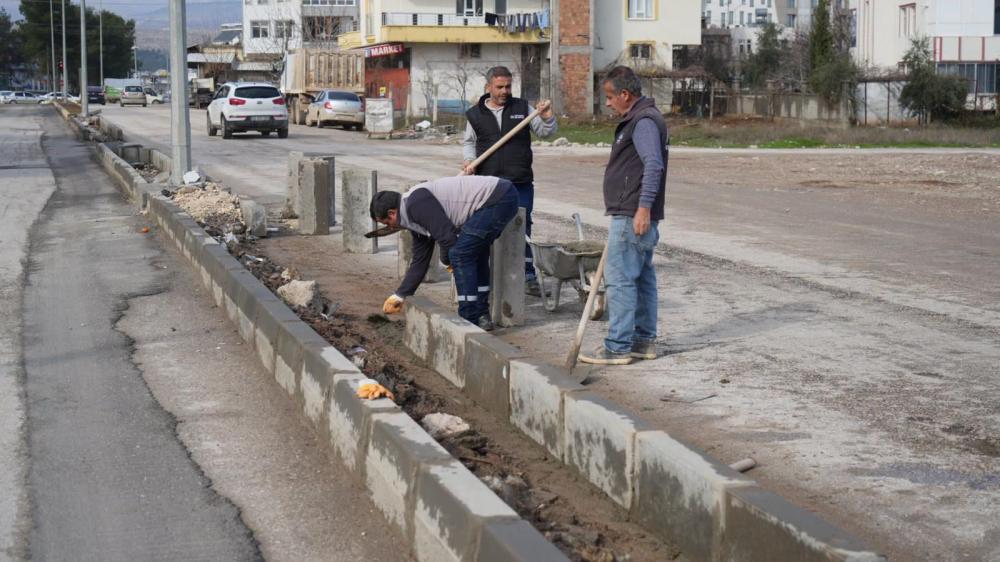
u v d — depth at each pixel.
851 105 50.25
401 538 4.74
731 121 50.81
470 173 9.17
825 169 26.14
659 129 7.08
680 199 18.97
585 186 21.42
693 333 8.41
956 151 33.84
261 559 4.62
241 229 14.09
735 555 4.04
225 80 96.44
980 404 6.43
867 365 7.37
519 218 8.55
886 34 57.84
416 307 7.84
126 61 138.75
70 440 6.19
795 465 5.42
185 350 8.23
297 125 52.53
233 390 7.16
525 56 62.25
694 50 64.69
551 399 5.65
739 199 18.97
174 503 5.25
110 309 9.74
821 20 54.81
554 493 5.16
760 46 68.75
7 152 32.34
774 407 6.40
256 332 7.94
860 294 9.99
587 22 59.56
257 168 25.67
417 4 63.16
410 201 7.60
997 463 5.43
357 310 9.51
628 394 6.71
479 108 9.60
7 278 11.37
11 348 8.38
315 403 6.22
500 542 3.79
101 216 16.47
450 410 6.55
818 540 3.58
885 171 25.52
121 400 6.96
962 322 8.74
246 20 103.00
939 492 5.05
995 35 50.84
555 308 9.18
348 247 12.98
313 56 52.84
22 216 16.73
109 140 35.12
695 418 6.21
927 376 7.07
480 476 5.22
